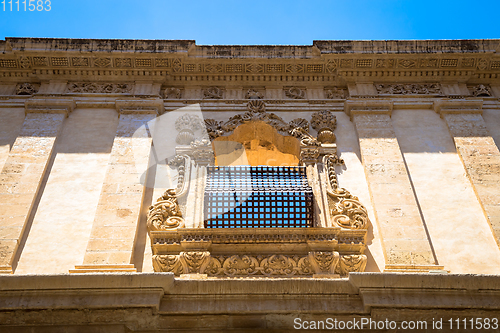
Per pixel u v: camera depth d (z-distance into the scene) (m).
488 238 9.97
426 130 12.48
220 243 9.62
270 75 13.82
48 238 9.79
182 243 9.55
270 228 9.62
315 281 8.12
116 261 9.32
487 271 9.42
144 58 13.48
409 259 9.52
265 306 7.98
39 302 7.79
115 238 9.69
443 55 13.55
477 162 11.43
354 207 10.52
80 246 9.70
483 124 12.45
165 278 8.00
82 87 13.52
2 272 9.04
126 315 7.95
